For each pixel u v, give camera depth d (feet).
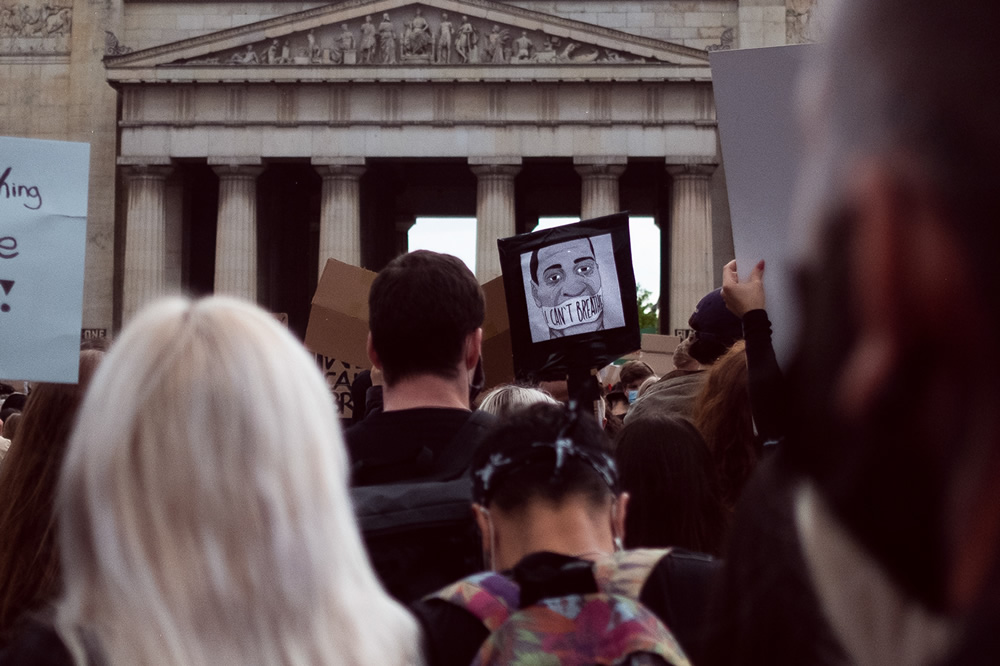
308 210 265.54
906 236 2.65
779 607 3.69
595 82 212.23
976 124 2.55
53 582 17.65
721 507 19.90
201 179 247.50
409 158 216.13
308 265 265.13
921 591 2.81
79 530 8.79
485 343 37.47
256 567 8.48
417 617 12.44
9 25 236.02
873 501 2.89
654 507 19.45
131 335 9.35
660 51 210.79
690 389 31.01
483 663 11.04
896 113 2.65
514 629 11.05
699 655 4.62
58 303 25.45
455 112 214.69
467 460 17.76
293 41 215.51
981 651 2.65
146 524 8.48
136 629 8.18
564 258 29.37
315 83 213.46
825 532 3.13
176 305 9.67
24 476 18.48
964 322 2.61
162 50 212.84
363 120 215.10
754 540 4.02
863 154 2.71
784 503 3.65
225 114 215.92
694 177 213.25
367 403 25.55
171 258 225.35
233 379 8.93
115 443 8.71
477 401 36.50
